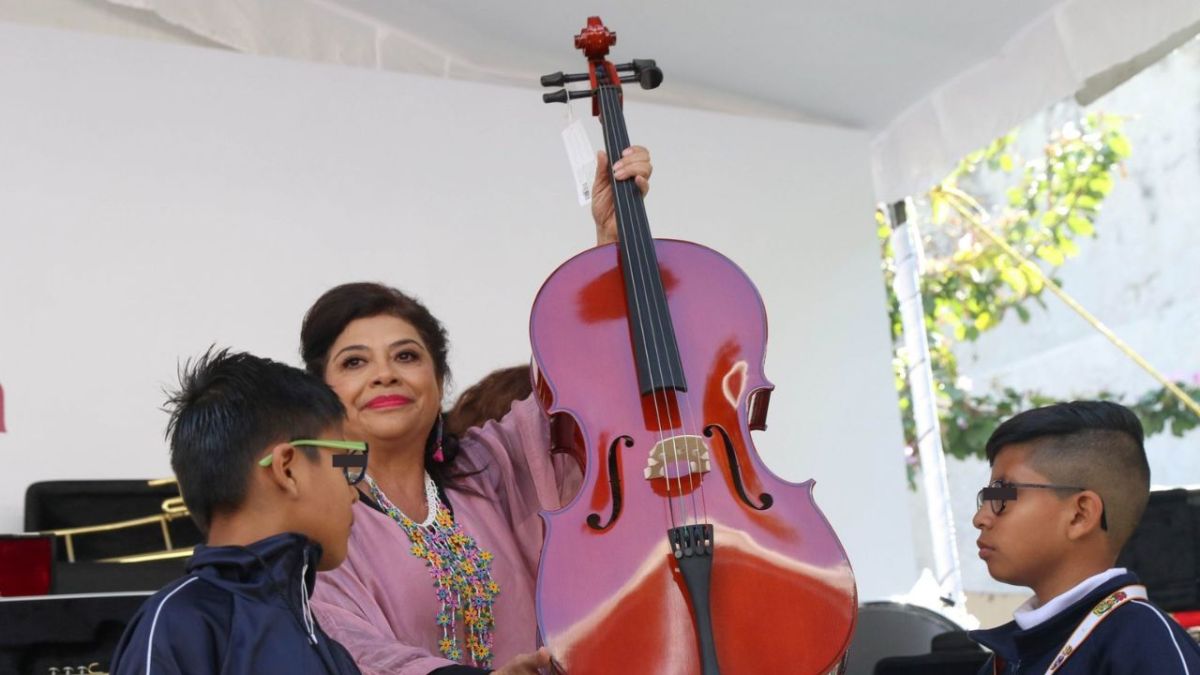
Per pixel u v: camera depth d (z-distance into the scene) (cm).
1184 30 475
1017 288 756
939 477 551
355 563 212
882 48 500
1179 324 708
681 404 214
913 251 568
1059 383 741
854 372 536
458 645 214
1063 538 215
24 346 425
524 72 523
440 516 223
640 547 196
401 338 223
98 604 224
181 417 177
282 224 467
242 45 483
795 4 471
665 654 187
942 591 538
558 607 190
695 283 232
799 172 547
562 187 511
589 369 219
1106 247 741
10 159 435
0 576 271
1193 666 194
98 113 449
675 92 541
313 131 478
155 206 450
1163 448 701
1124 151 742
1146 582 289
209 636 158
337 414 179
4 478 415
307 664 162
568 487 234
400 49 507
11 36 443
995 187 780
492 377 285
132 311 440
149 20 475
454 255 489
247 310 456
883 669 303
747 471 207
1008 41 487
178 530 381
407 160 489
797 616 191
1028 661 209
